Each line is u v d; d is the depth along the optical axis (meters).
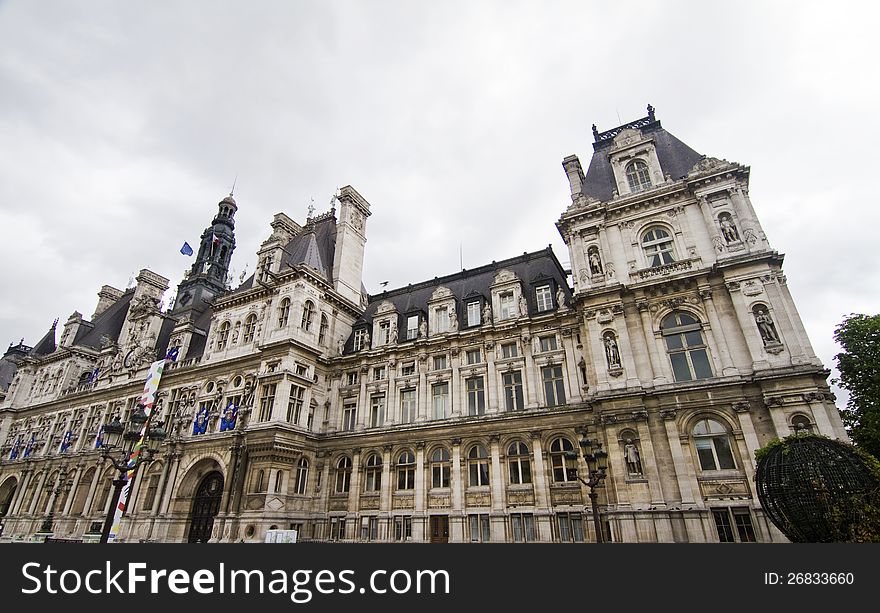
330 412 39.44
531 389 31.61
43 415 57.31
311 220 53.19
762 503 17.62
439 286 42.44
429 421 34.16
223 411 39.62
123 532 38.75
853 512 15.37
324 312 42.78
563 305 32.91
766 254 25.61
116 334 62.84
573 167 36.38
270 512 32.44
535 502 28.48
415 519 31.52
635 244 30.41
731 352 25.17
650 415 25.72
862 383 28.97
